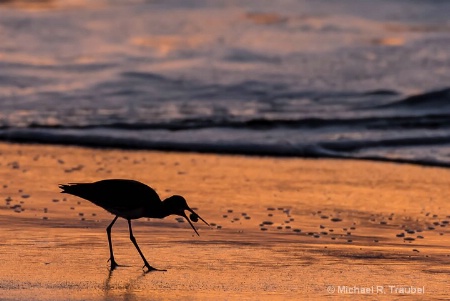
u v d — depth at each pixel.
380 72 24.11
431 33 29.20
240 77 23.45
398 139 18.25
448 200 13.74
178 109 20.69
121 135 18.38
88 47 26.77
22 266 9.78
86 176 14.99
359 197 13.90
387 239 11.38
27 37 27.72
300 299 8.84
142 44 27.42
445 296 9.01
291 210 12.95
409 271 9.94
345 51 26.62
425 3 34.34
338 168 16.19
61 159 16.47
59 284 9.15
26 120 19.53
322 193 14.16
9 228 11.46
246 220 12.30
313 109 20.83
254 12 33.09
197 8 33.75
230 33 29.25
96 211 12.52
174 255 10.47
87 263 10.02
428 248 10.95
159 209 10.21
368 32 29.50
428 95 21.45
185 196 13.74
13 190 13.72
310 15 32.56
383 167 16.33
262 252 10.66
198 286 9.23
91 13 32.19
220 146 17.70
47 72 23.59
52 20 30.52
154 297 8.81
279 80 23.25
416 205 13.40
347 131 19.11
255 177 15.29
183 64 24.84
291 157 17.23
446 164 16.56
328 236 11.49
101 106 20.83
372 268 10.03
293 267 10.03
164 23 30.83
